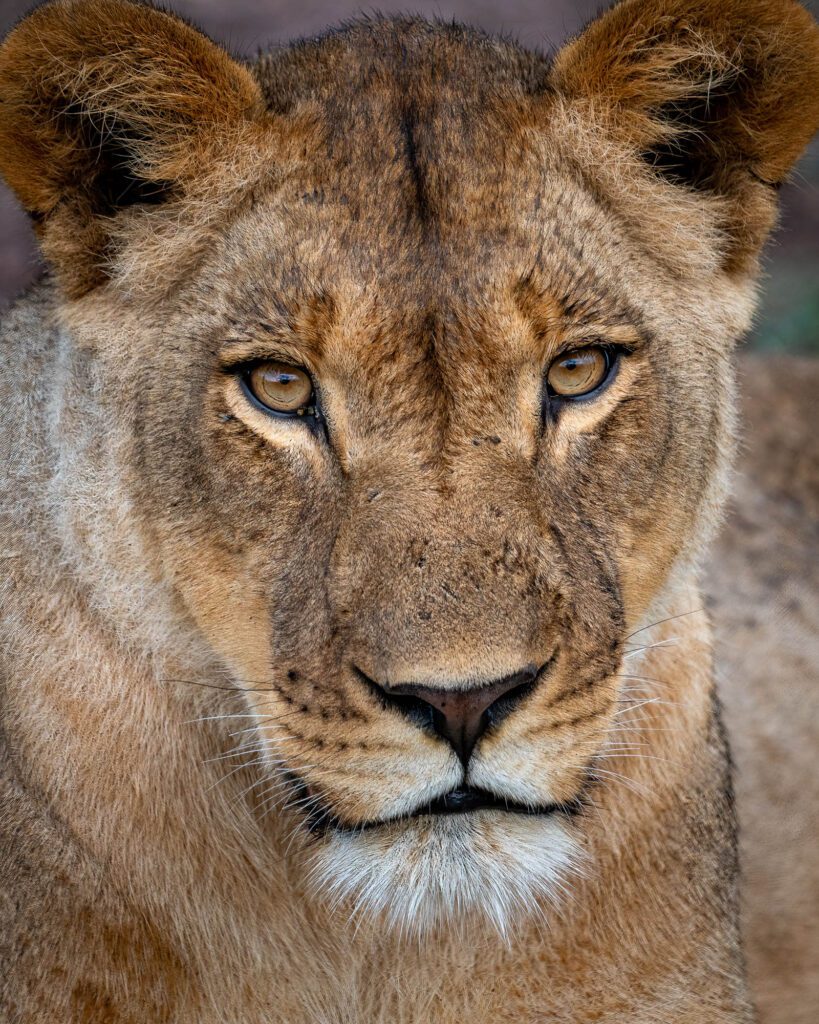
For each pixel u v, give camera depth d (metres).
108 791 6.77
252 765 6.96
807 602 10.93
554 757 5.92
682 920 7.25
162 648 6.75
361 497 6.07
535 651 5.75
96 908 6.72
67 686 6.76
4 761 6.91
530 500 6.12
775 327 16.94
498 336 6.12
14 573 6.90
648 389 6.59
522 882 5.97
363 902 6.92
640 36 6.74
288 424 6.32
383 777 5.80
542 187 6.46
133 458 6.63
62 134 6.66
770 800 10.05
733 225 7.19
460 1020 7.14
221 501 6.40
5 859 6.79
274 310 6.24
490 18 24.22
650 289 6.74
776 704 10.38
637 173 6.91
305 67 6.94
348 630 5.89
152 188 6.85
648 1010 7.20
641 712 7.04
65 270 6.77
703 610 7.54
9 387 7.22
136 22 6.44
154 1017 6.86
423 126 6.51
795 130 7.00
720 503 7.23
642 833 7.09
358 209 6.28
